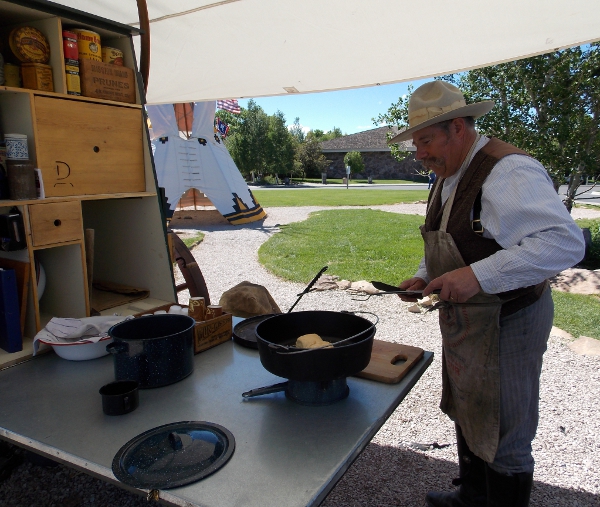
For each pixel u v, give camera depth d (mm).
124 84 2068
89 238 2072
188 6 2637
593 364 3688
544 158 6004
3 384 1510
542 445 2688
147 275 2393
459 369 1701
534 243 1357
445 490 2334
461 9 2496
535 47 3031
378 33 2855
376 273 6523
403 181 39875
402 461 2566
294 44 3057
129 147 2127
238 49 3168
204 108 11883
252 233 10578
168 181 11391
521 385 1621
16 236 1708
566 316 4734
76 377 1562
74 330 1729
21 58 1767
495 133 6176
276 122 36000
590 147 6230
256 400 1389
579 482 2385
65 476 2389
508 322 1594
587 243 7441
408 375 1600
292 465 1067
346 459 1095
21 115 1769
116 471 1030
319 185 33719
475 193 1537
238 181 12734
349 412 1321
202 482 1003
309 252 8102
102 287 2434
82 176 1937
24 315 1792
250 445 1150
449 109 1562
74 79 1875
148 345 1443
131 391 1317
